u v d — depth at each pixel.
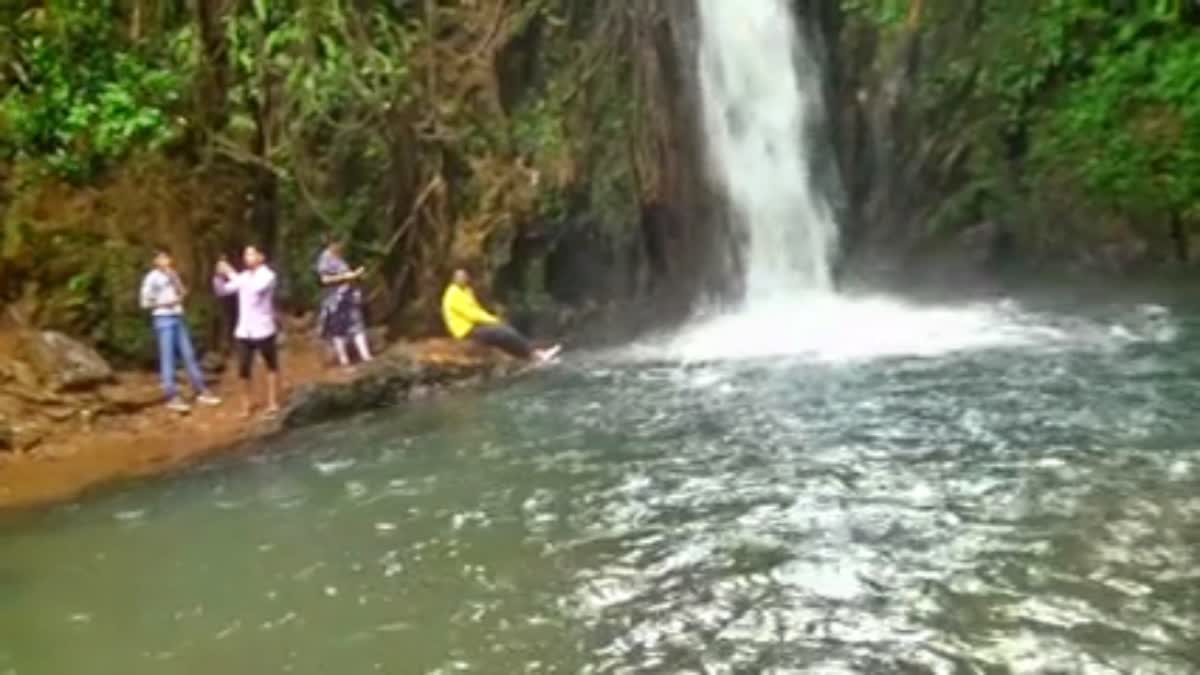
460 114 23.73
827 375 17.67
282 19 22.66
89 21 20.92
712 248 24.92
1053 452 12.98
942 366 17.58
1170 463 12.33
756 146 25.80
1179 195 24.42
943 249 25.78
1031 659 8.38
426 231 22.81
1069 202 25.38
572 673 8.71
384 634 9.63
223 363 20.39
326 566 11.31
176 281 18.48
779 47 26.48
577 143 24.30
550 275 23.73
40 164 19.81
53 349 18.25
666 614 9.62
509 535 11.77
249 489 14.24
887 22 27.12
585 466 13.97
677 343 21.62
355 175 22.38
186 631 10.01
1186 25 25.69
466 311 21.00
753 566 10.48
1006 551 10.33
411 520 12.50
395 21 24.03
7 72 20.19
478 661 9.00
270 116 22.20
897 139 26.64
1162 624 8.78
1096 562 9.95
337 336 20.22
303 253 21.92
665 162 24.59
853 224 26.55
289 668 9.15
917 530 10.99
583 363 20.39
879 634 8.98
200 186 21.20
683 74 24.95
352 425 17.22
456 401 18.17
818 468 13.10
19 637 10.10
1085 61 26.22
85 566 11.85
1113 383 15.83
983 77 26.55
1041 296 23.44
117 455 16.41
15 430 16.78
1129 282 23.81
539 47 24.88
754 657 8.76
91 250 19.78
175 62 21.50
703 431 15.06
